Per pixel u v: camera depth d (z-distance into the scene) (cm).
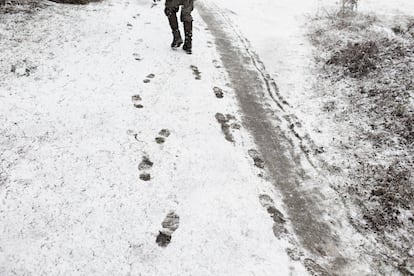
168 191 382
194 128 478
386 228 365
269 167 437
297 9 940
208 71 620
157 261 314
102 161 407
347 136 487
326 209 387
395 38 691
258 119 519
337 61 640
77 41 648
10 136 425
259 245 339
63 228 332
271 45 745
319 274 319
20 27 673
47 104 481
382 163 438
